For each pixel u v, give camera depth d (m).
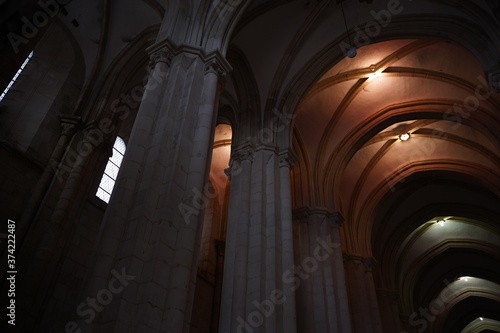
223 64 9.91
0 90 8.17
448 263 33.28
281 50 15.11
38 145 12.27
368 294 19.88
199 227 7.67
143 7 13.64
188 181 7.74
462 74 16.09
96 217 12.73
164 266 6.62
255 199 12.41
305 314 13.83
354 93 17.81
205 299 16.41
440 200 26.67
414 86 17.67
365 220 22.48
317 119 18.50
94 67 14.05
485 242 29.48
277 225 12.02
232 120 15.64
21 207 11.05
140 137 7.88
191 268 7.14
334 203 17.75
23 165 11.42
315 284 14.68
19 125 12.18
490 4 11.17
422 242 30.50
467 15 12.31
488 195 24.09
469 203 26.17
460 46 12.81
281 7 13.96
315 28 14.93
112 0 13.86
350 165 22.27
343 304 14.73
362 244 21.64
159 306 6.26
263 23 14.11
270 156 13.55
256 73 15.02
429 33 13.59
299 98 15.02
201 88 9.25
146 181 7.30
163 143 7.84
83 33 14.38
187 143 8.15
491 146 19.55
